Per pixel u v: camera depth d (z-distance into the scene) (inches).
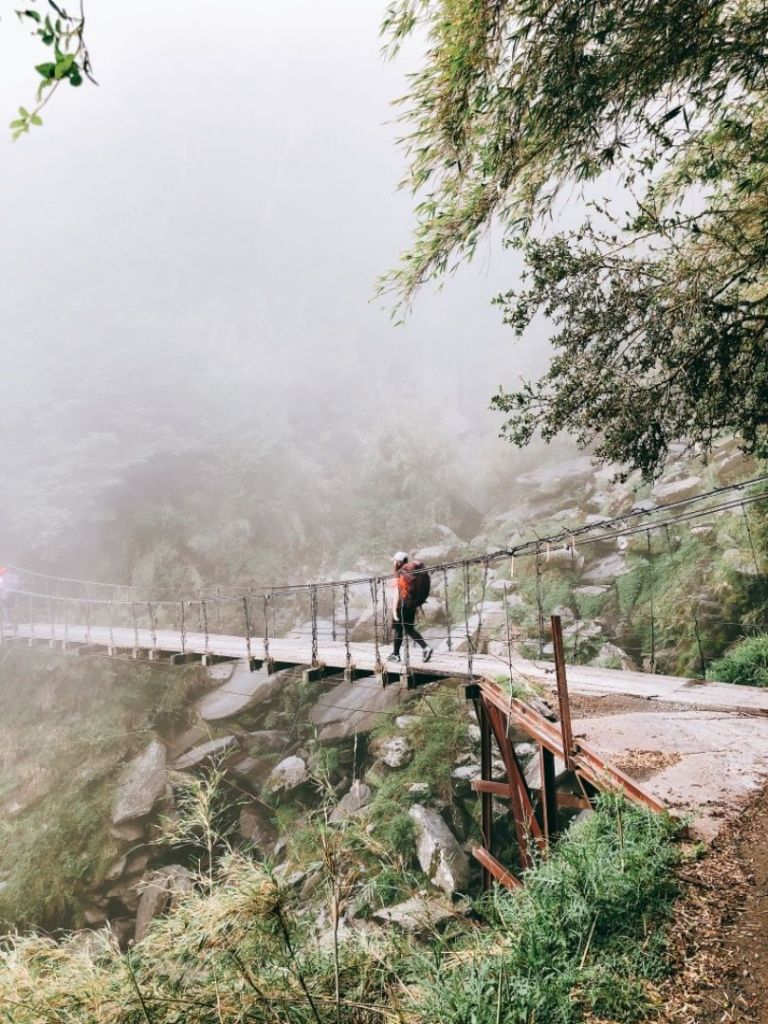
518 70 113.1
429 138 123.0
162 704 600.7
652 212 179.8
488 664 343.3
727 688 279.0
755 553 430.6
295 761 509.0
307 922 106.1
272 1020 86.8
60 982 84.7
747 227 179.3
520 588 593.6
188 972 90.0
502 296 223.0
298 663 404.2
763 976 90.7
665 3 105.8
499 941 107.1
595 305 214.5
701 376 201.5
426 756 448.8
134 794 508.4
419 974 98.5
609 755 189.3
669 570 499.2
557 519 665.0
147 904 441.1
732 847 130.7
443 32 108.3
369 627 621.9
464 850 387.5
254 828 473.1
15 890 468.8
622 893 111.0
